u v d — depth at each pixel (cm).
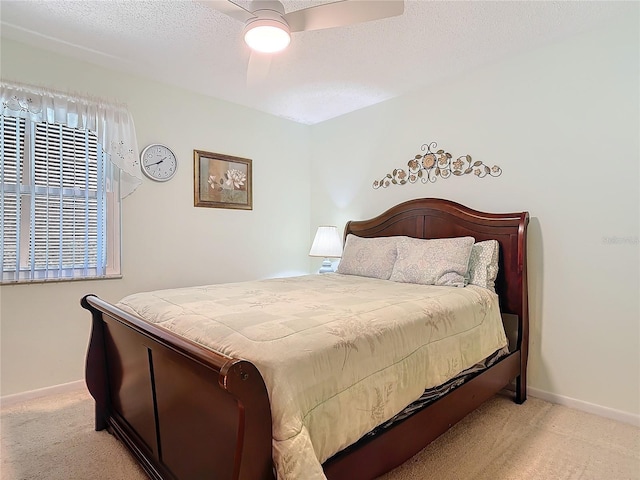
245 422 99
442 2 197
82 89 266
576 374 235
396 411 145
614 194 220
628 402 216
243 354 119
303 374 116
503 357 231
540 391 250
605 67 223
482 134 280
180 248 319
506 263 255
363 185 369
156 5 201
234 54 257
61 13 208
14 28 224
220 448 115
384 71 283
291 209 407
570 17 213
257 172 375
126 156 280
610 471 169
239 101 349
